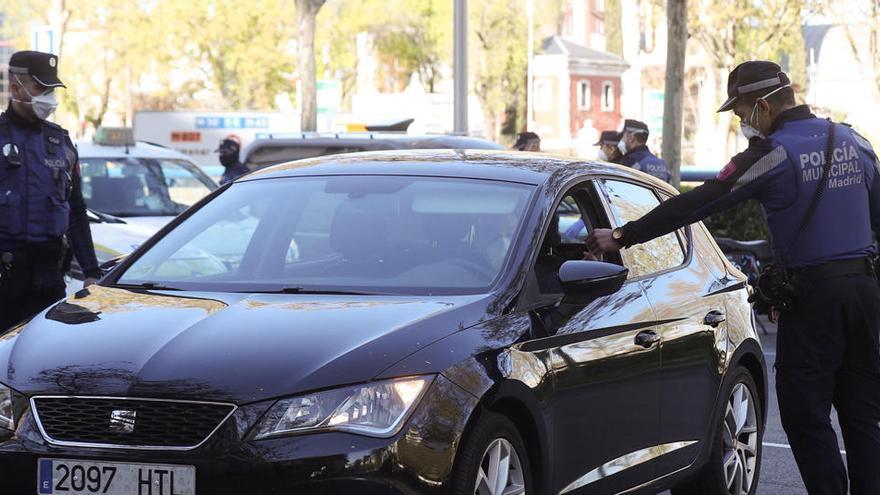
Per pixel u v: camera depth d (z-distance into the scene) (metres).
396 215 8.14
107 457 6.37
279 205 8.51
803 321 8.23
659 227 8.07
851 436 8.41
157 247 8.49
